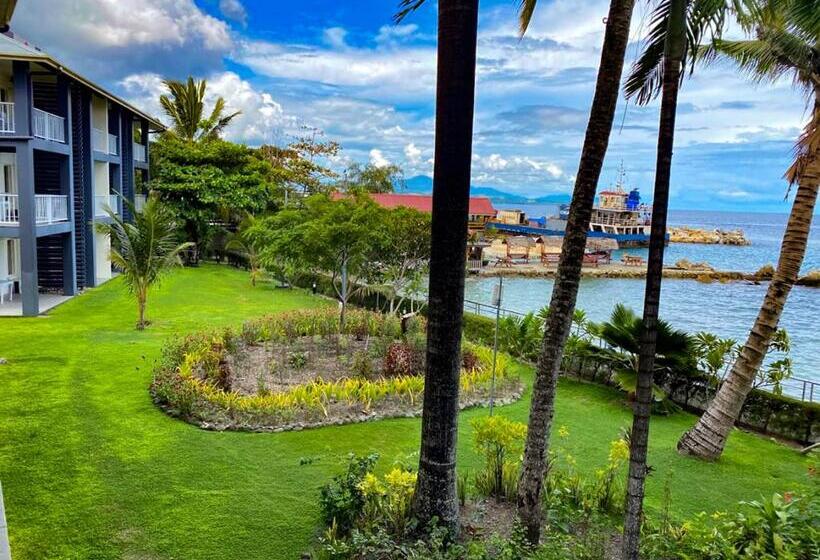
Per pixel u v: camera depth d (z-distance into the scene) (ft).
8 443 23.82
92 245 64.80
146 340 42.68
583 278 133.39
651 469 18.21
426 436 16.62
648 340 13.60
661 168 13.15
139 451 23.68
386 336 44.34
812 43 24.58
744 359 26.17
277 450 24.63
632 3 14.71
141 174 96.68
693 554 15.80
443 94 14.87
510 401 33.19
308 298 67.36
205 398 28.68
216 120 125.18
